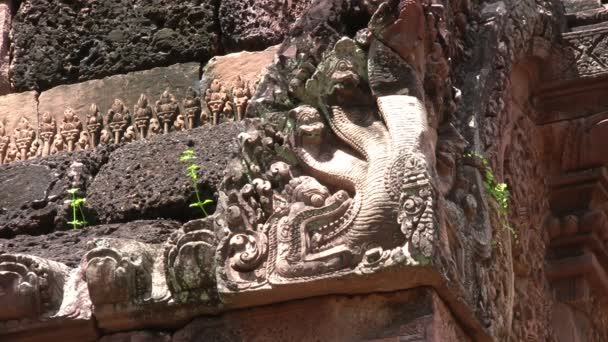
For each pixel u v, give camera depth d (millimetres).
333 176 4691
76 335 4922
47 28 6348
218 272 4734
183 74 6027
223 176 4988
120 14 6262
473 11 5750
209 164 5461
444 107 5078
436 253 4520
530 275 6371
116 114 6023
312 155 4770
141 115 5988
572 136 6656
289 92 4902
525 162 6406
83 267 4949
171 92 5992
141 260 4887
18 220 5582
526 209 6316
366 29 4840
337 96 4824
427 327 4590
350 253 4582
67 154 5805
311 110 4832
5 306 4887
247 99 5852
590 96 6605
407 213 4531
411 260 4500
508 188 5930
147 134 5953
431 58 4973
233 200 4797
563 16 6664
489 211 5195
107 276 4824
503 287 5234
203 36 6113
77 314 4887
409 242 4508
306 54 4910
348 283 4602
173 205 5395
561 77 6562
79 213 5523
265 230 4730
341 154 4758
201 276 4777
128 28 6219
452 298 4699
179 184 5426
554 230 6766
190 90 5973
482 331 4898
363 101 4816
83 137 6035
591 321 6832
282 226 4699
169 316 4852
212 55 6090
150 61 6125
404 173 4578
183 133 5703
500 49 5707
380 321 4648
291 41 5004
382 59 4801
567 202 6801
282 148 4816
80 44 6262
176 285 4812
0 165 5836
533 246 6457
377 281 4586
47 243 5352
